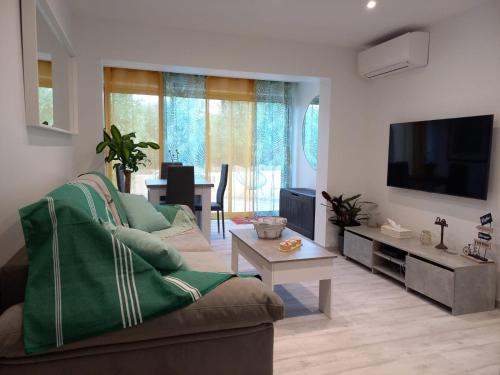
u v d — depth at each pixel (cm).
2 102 148
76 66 348
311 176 611
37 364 128
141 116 572
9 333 122
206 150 615
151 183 446
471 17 317
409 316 274
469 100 319
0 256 148
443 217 345
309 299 303
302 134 637
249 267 384
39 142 206
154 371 142
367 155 460
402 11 330
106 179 303
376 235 374
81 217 145
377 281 347
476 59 312
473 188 301
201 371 149
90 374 134
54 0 253
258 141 645
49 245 138
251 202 656
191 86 594
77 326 127
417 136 361
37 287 132
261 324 155
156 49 380
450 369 206
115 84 554
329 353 221
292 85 650
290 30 386
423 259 306
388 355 220
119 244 145
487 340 240
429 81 364
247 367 155
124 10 341
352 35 400
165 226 319
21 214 140
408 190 390
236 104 628
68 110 301
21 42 175
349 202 459
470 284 279
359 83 452
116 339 133
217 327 146
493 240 294
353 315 274
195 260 231
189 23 370
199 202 490
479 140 295
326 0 310
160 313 137
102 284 136
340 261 411
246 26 376
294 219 553
